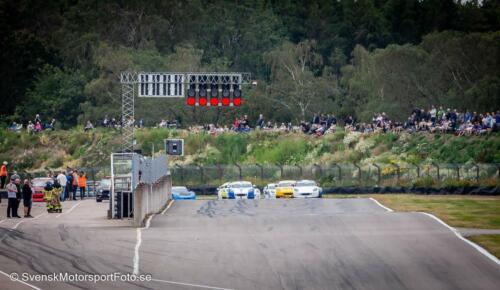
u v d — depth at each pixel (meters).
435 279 76.75
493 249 89.38
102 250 91.06
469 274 78.56
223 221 115.75
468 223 110.25
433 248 90.38
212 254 88.25
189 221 116.75
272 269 80.81
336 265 82.56
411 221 111.31
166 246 93.25
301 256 86.88
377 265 82.44
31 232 105.19
